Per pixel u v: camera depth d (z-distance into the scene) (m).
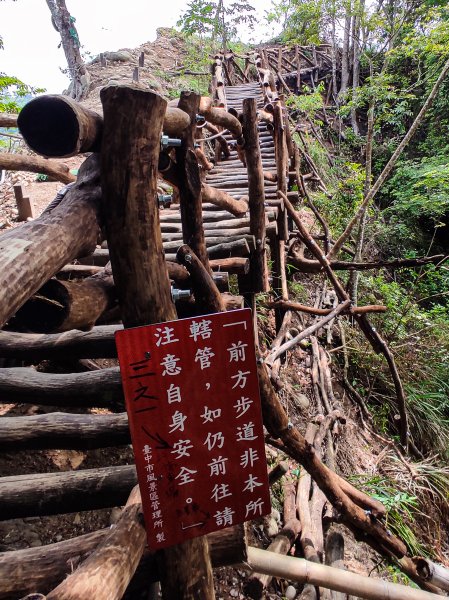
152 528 1.14
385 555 2.29
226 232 2.92
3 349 1.95
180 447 1.13
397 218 7.91
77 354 1.92
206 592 1.33
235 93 8.59
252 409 1.20
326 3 9.15
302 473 2.89
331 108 11.05
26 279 0.83
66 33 9.02
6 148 6.12
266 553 1.96
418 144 9.45
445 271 7.07
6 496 1.44
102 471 1.52
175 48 12.47
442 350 4.94
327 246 5.10
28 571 1.10
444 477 3.58
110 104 1.00
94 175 1.19
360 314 3.65
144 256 1.12
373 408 4.39
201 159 2.89
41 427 1.68
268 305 3.79
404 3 7.20
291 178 5.14
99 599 0.93
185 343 1.09
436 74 7.73
